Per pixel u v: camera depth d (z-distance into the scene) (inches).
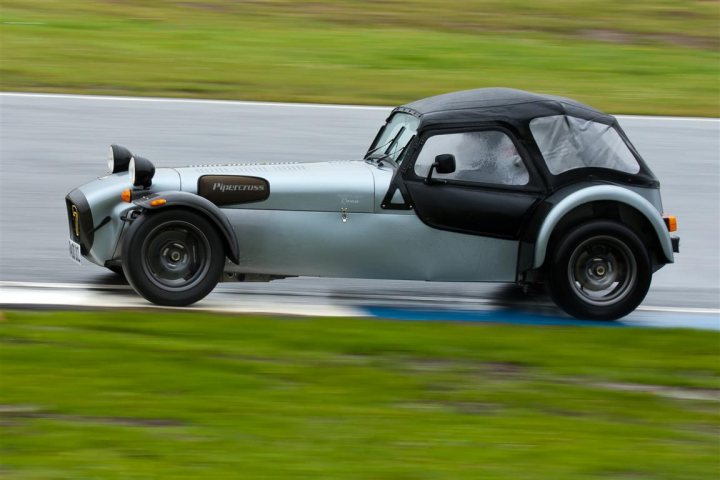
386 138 1278.3
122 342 1005.2
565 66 2618.1
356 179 1182.9
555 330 1128.2
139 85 2273.6
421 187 1184.2
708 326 1215.6
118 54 2529.5
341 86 2342.5
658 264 1223.5
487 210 1189.7
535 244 1176.8
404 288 1332.4
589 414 887.7
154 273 1142.3
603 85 2455.7
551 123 1214.3
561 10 3260.3
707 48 2898.6
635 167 1226.6
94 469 716.7
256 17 3014.3
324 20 3021.7
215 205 1155.9
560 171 1202.6
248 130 1979.6
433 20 3080.7
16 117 1991.9
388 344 1039.0
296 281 1333.7
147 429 797.2
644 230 1213.7
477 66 2568.9
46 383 887.1
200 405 852.6
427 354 1020.5
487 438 808.3
